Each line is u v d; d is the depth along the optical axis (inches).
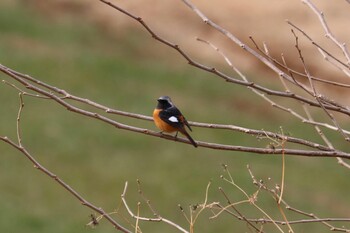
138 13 1454.2
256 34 1428.4
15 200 832.3
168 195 872.9
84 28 1332.4
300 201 888.3
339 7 1467.8
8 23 1278.3
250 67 1330.0
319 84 1272.1
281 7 1475.1
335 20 1441.9
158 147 985.5
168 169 936.3
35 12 1343.5
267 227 816.3
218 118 1097.4
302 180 943.0
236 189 889.5
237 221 813.9
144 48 1321.4
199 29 1445.6
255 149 225.6
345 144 1074.7
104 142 977.5
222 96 1176.2
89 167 919.7
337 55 1343.5
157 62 1273.4
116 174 910.4
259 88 223.3
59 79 1129.4
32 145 939.3
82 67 1180.5
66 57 1200.8
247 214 833.5
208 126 232.8
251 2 1508.4
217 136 1035.9
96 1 1427.2
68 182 881.5
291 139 224.8
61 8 1381.6
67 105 221.9
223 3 1510.8
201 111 1112.2
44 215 810.8
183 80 1213.1
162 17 1455.5
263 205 852.0
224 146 229.0
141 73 1212.5
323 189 930.1
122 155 957.2
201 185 899.4
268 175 943.0
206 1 1515.7
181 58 1311.5
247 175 928.9
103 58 1229.1
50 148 940.6
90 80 1146.7
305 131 1093.1
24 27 1278.3
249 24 1456.7
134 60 1262.3
